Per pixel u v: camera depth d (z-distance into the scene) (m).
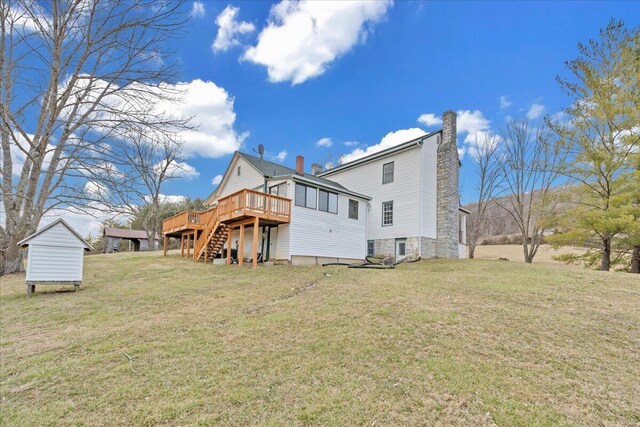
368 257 18.78
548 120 16.23
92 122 9.23
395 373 4.18
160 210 29.53
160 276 11.91
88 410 3.44
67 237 9.24
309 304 7.52
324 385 3.91
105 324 6.29
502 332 5.58
